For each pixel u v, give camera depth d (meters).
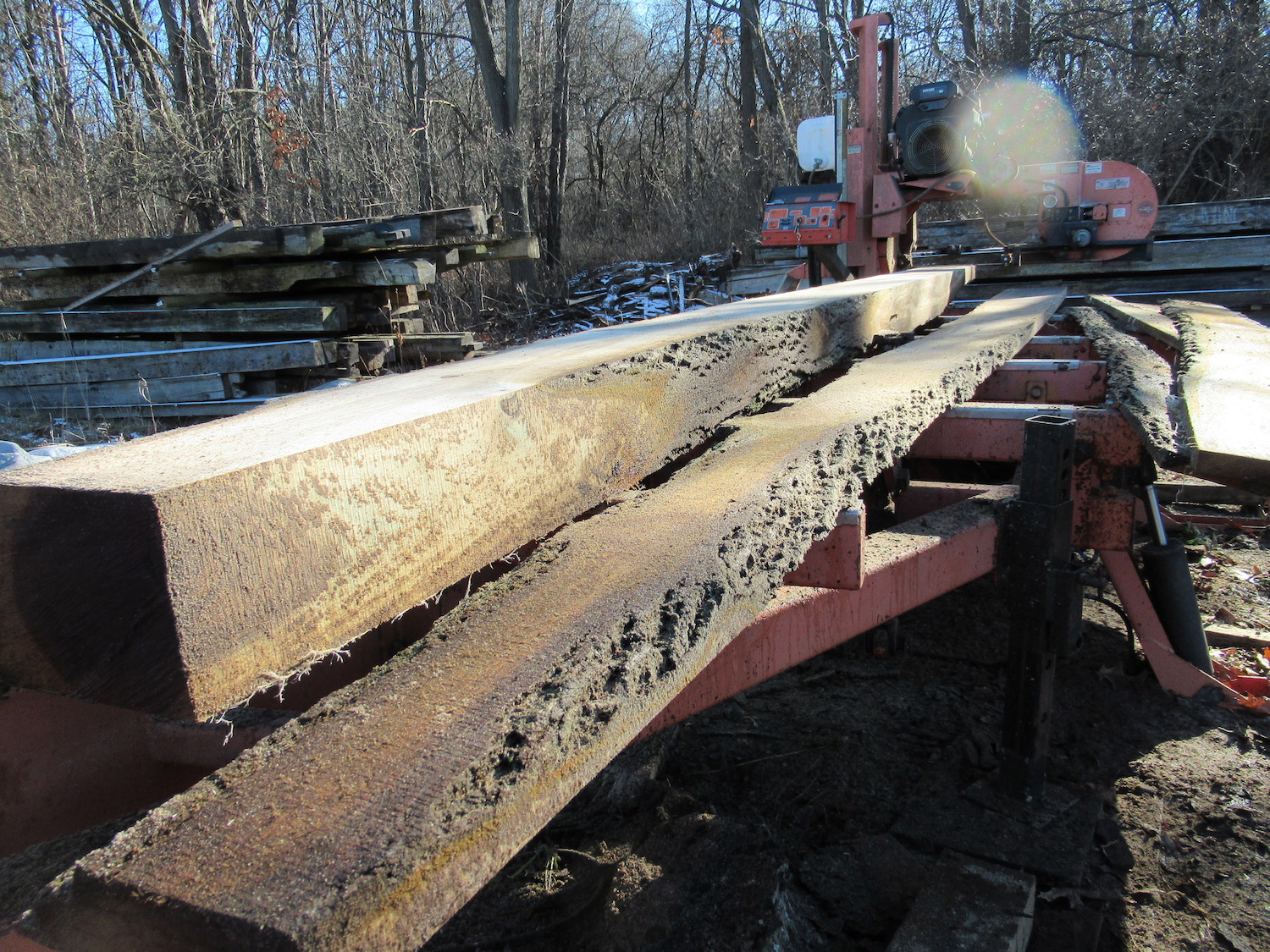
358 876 0.74
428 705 0.98
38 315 8.23
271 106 14.54
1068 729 3.00
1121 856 2.36
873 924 2.09
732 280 9.69
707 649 1.24
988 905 2.05
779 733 2.94
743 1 16.39
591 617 1.14
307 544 1.04
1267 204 7.22
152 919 0.74
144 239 7.75
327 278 7.67
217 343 7.95
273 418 1.33
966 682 3.25
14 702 1.37
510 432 1.46
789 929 1.97
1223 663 3.36
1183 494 5.02
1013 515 2.27
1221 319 4.20
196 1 13.69
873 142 5.90
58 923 0.79
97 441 7.04
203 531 0.91
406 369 8.25
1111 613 3.87
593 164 25.05
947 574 2.15
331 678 1.75
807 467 1.71
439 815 0.82
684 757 2.79
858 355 3.39
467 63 21.45
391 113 16.83
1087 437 2.67
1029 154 6.91
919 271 5.40
